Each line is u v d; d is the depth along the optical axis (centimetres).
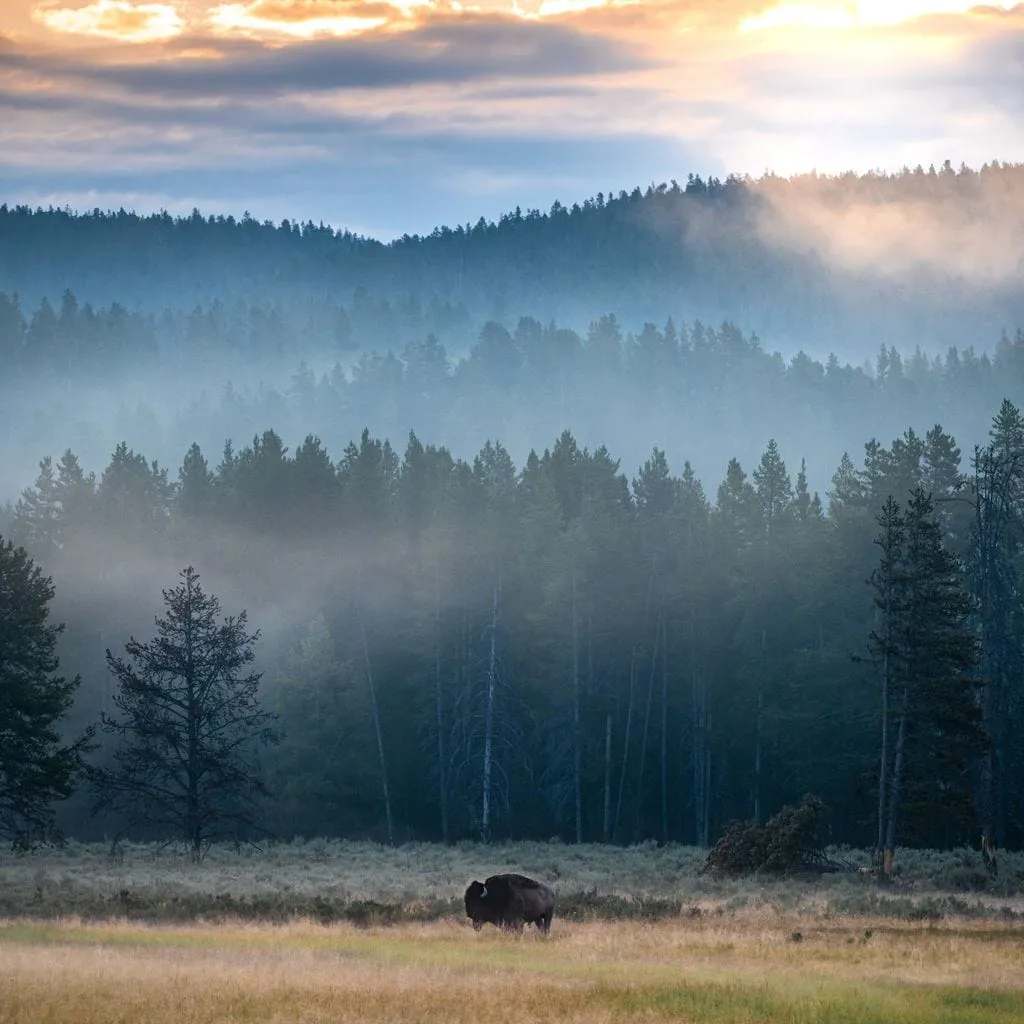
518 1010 6519
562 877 18662
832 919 12725
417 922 11719
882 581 19025
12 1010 6278
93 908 12119
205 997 6644
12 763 18788
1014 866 18900
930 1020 6656
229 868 19175
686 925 11850
